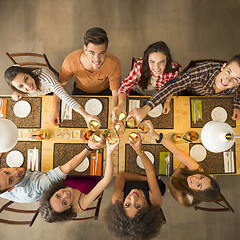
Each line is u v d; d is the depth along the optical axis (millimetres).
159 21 3002
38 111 2041
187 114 2027
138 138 1711
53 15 3025
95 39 1356
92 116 1746
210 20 3014
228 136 1231
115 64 1790
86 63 1733
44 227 2699
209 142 1300
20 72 1640
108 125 2037
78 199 1804
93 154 1987
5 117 2033
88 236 2672
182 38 2975
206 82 1703
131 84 1926
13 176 1775
